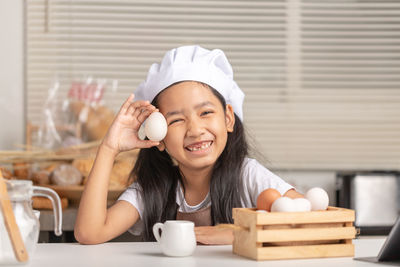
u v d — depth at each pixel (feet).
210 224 5.02
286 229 3.20
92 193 4.34
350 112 11.14
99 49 10.90
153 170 5.12
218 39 10.96
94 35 10.89
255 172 4.94
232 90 4.98
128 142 4.42
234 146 4.99
